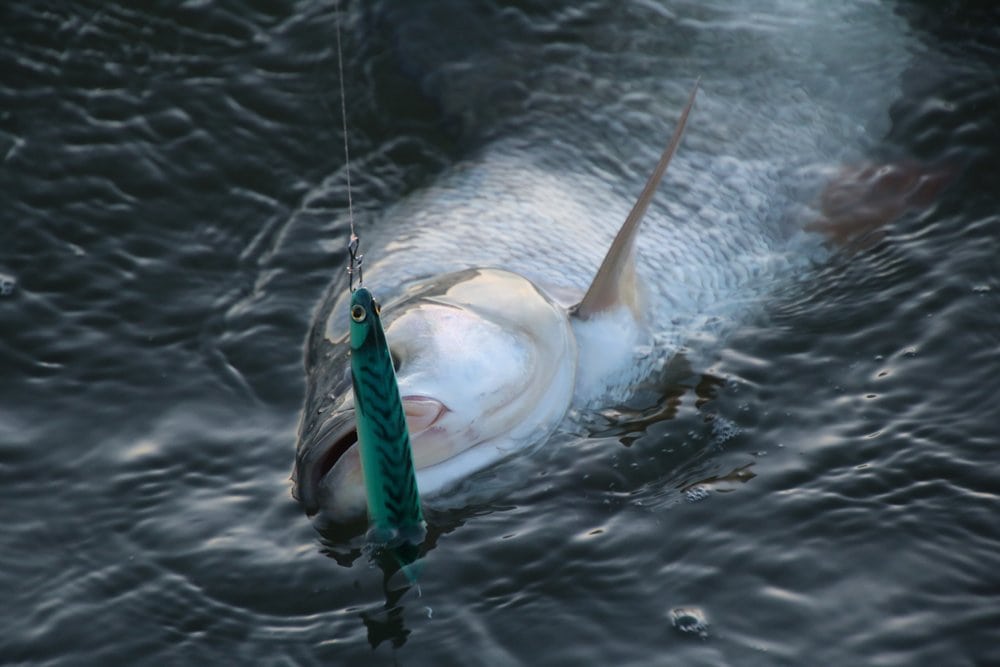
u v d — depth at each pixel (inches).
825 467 622.8
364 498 594.9
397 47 943.0
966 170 812.6
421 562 584.7
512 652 539.8
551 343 661.9
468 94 904.9
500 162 829.2
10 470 645.9
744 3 922.7
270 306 754.8
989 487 603.5
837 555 576.4
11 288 757.3
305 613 565.0
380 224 794.2
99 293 759.1
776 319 729.0
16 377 703.1
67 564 593.3
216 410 683.4
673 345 716.0
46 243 789.2
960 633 535.5
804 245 779.4
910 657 526.9
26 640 555.2
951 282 729.6
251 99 903.7
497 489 626.5
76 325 737.0
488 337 636.1
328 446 589.3
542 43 927.7
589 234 766.5
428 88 916.0
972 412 645.9
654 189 657.0
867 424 645.9
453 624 554.3
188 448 658.2
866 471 617.9
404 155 873.5
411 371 619.5
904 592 556.1
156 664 544.1
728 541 587.2
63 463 650.2
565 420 666.2
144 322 741.9
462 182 808.3
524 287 670.5
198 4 960.9
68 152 850.8
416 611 561.9
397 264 735.1
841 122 845.2
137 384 700.7
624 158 829.8
